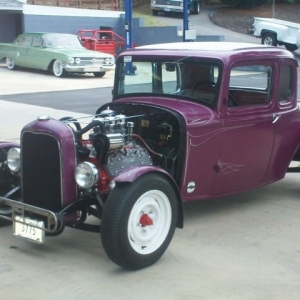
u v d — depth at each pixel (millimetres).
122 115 5652
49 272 4871
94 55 20844
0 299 4383
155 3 35125
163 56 6043
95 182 4941
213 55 5781
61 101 15125
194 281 4734
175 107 5656
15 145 5785
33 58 21594
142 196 4773
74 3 30953
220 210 6570
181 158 5484
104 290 4555
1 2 25297
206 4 39781
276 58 6234
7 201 5129
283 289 4613
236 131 5891
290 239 5719
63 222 4883
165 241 5043
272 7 37062
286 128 6461
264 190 7410
